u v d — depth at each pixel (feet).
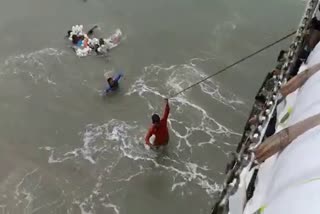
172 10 64.95
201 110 50.11
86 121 47.83
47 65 53.52
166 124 44.39
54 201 40.50
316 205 15.12
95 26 59.93
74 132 46.62
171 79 53.52
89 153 44.83
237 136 47.65
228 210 21.09
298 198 15.81
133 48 57.26
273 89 27.48
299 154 17.87
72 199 40.81
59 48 56.08
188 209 40.86
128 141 46.24
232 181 20.93
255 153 20.84
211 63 56.39
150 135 44.52
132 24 61.26
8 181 41.47
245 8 66.95
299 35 31.89
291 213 15.53
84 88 51.31
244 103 51.34
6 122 46.65
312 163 16.93
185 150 45.88
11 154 43.70
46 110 48.42
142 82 52.75
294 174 17.15
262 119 24.45
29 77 51.80
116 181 42.60
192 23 62.69
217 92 52.37
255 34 62.03
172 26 61.72
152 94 51.44
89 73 53.21
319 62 24.80
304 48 31.35
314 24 34.04
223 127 48.52
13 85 50.70
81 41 56.34
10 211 39.42
